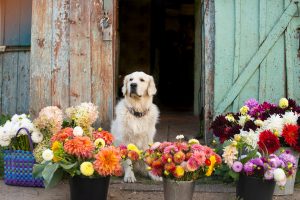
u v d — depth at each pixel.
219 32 4.82
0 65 6.15
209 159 3.20
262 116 4.15
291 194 3.88
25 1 6.11
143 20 10.52
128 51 10.59
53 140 3.48
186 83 11.74
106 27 4.86
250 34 4.81
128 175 4.21
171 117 8.23
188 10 11.73
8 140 3.96
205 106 4.94
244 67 4.83
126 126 4.40
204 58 5.01
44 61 4.96
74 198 3.33
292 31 4.77
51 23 4.94
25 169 3.96
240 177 3.43
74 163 3.28
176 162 3.15
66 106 4.95
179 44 11.79
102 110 4.92
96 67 4.91
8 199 3.66
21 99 6.06
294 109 4.17
